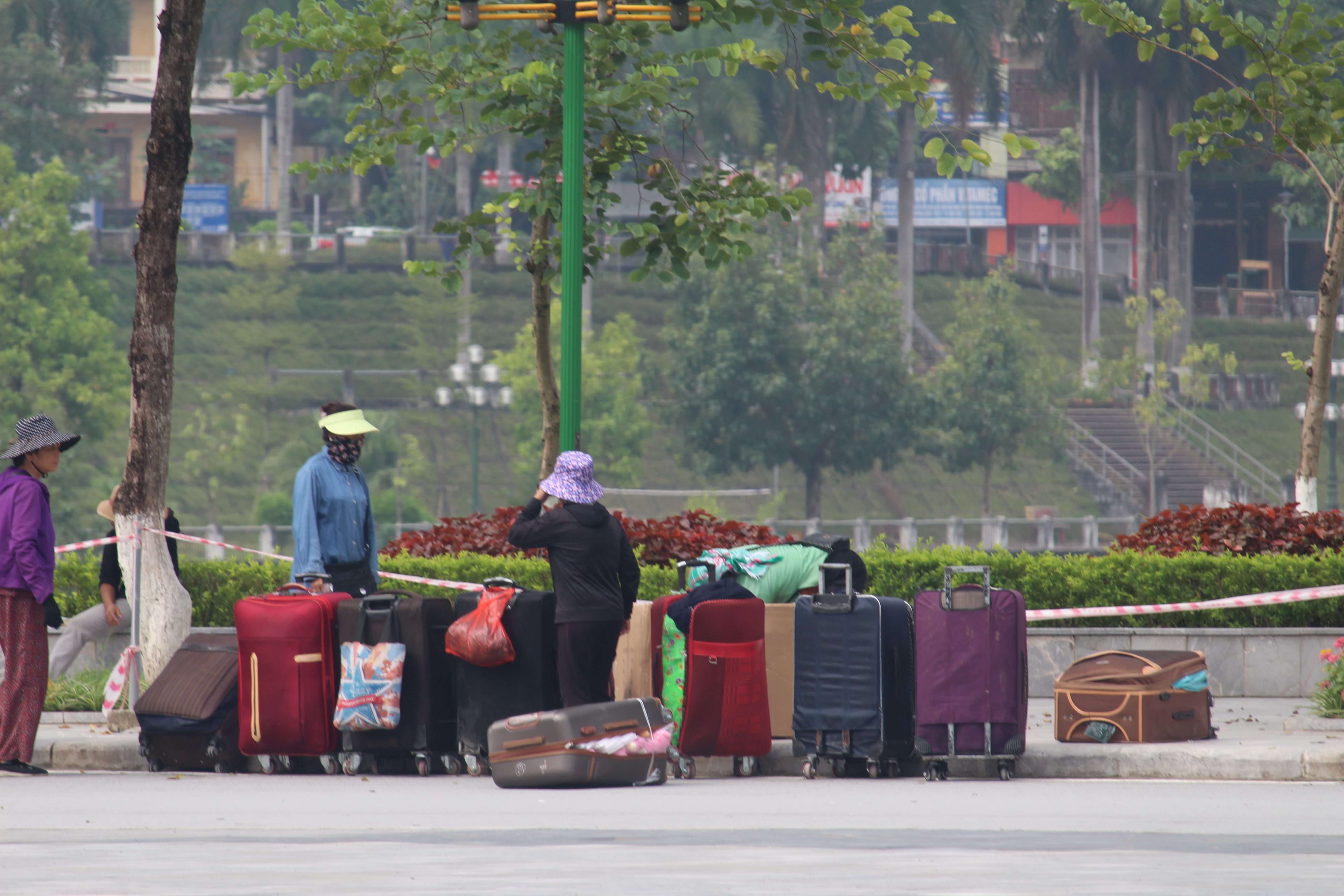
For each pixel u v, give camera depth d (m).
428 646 34.62
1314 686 50.72
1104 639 51.81
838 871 20.91
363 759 35.31
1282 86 58.81
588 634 33.34
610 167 56.22
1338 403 195.50
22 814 28.09
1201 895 18.92
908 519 189.62
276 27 53.25
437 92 53.75
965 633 33.25
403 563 53.06
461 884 19.77
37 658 35.66
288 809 28.81
